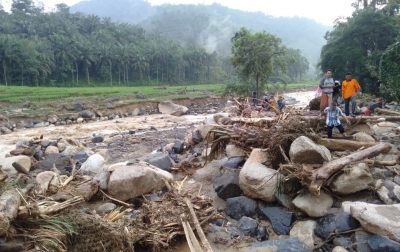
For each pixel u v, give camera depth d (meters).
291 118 7.77
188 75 84.38
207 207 6.07
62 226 4.22
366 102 17.06
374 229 4.56
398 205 4.89
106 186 6.74
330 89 9.40
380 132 8.51
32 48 54.06
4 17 70.06
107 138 16.67
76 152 11.67
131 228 5.17
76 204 4.93
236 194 6.70
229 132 8.31
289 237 5.31
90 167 9.06
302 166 5.91
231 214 6.20
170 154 10.87
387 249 4.22
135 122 24.81
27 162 8.76
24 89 37.34
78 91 38.34
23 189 4.98
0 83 51.56
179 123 23.75
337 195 5.67
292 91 63.88
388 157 6.79
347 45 28.05
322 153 6.08
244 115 12.52
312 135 6.93
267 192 5.95
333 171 5.51
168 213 5.59
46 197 5.45
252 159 6.92
